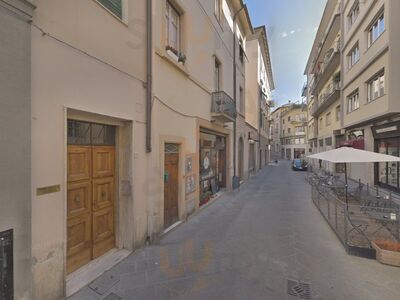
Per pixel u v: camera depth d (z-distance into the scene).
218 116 9.09
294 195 11.08
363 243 4.88
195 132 7.65
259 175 20.64
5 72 2.42
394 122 9.93
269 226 6.35
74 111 3.39
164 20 5.66
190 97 7.27
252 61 23.45
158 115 5.43
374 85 11.42
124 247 4.60
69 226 3.58
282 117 56.28
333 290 3.42
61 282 3.11
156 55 5.34
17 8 2.50
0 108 2.38
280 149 57.50
